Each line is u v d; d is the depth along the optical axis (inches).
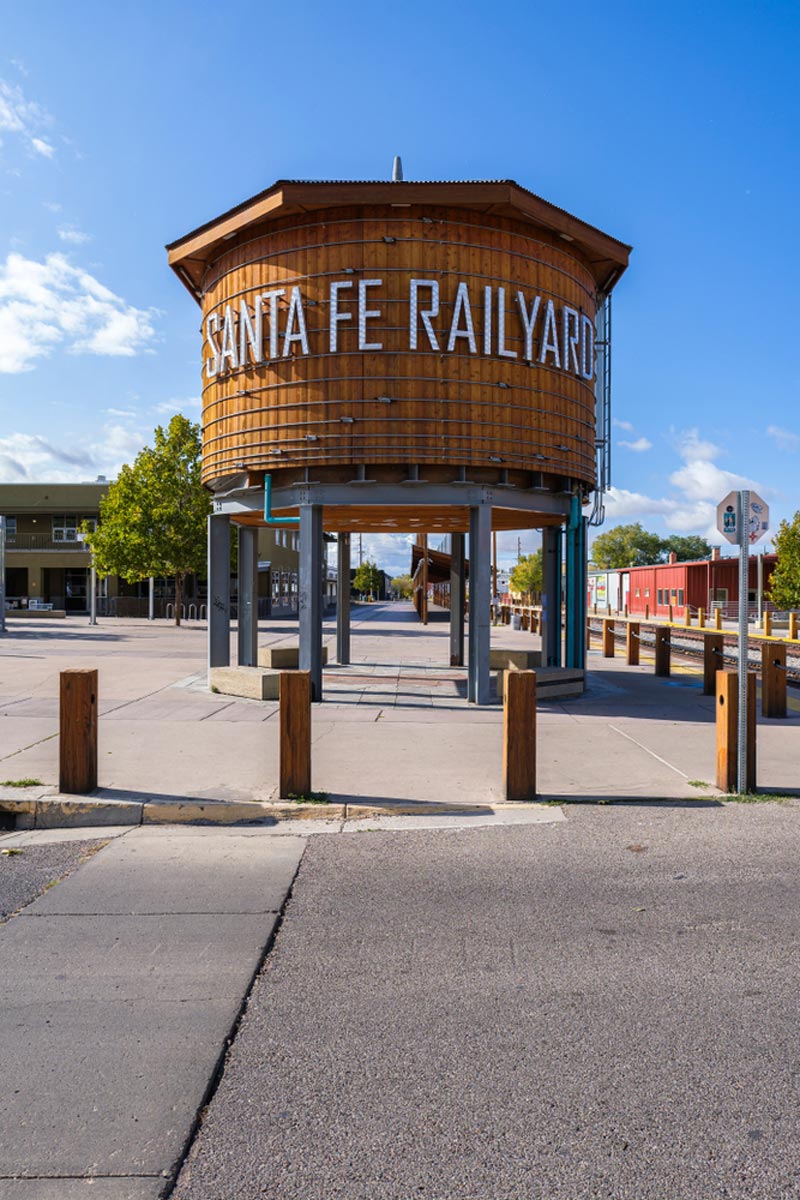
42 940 173.3
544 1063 128.6
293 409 501.0
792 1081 124.6
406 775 317.4
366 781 307.3
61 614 1771.7
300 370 499.2
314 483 508.7
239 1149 108.0
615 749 373.4
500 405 501.7
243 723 422.9
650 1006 146.9
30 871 219.0
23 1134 110.5
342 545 800.3
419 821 265.7
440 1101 118.6
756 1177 103.7
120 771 313.7
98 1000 147.6
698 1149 108.9
